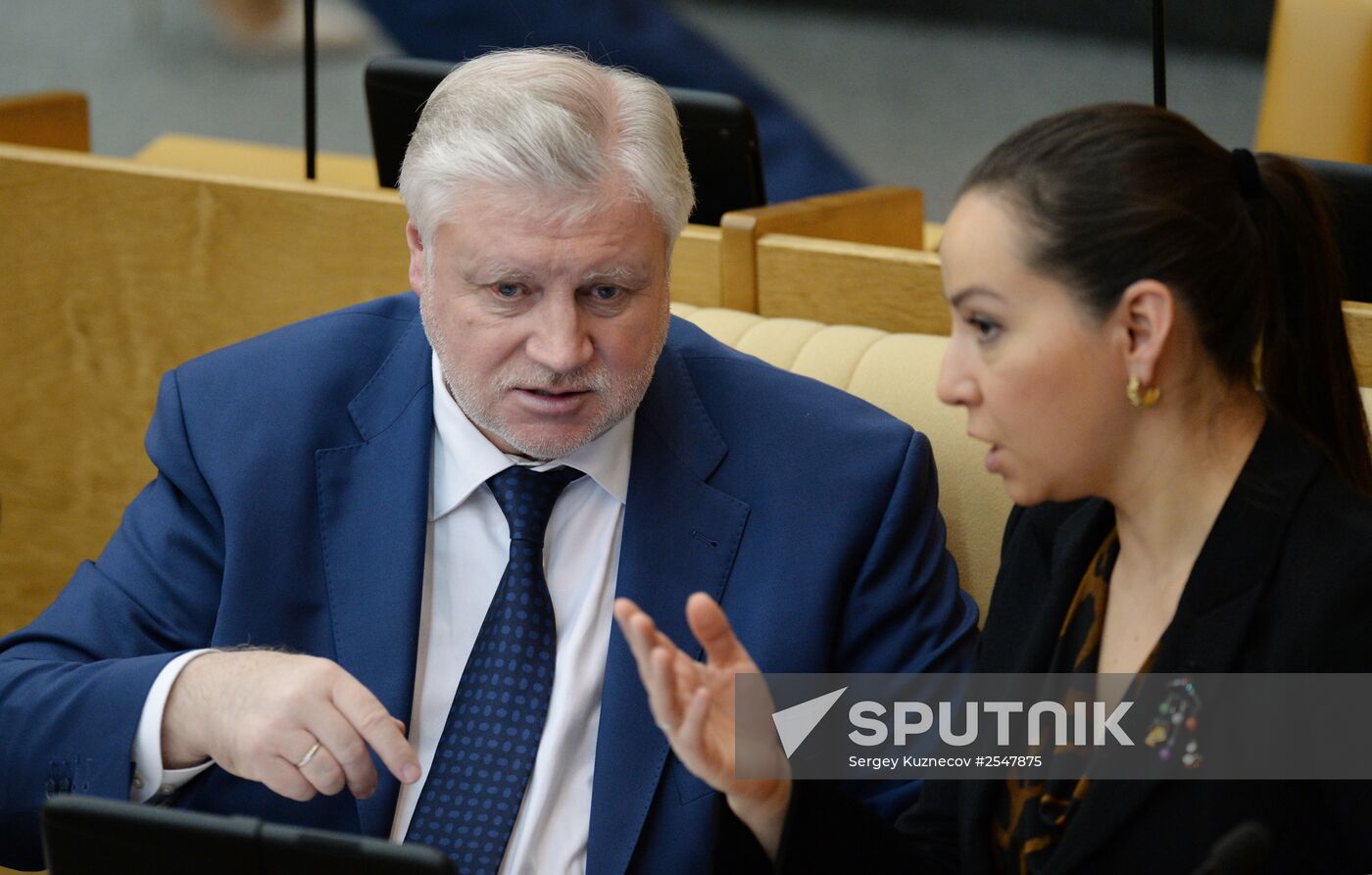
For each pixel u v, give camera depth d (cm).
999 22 3203
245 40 3055
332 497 695
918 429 775
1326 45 1265
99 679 662
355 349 726
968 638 702
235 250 980
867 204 977
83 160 1000
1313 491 507
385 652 673
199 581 704
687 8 3020
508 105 624
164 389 731
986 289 502
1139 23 3027
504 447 688
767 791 550
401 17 2852
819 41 3111
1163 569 529
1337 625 486
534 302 634
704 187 1004
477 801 660
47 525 1051
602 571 689
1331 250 516
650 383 711
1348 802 486
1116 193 489
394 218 939
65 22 3206
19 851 684
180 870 495
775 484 699
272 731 613
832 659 696
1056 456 512
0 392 1046
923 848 595
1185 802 506
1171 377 505
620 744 663
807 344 822
